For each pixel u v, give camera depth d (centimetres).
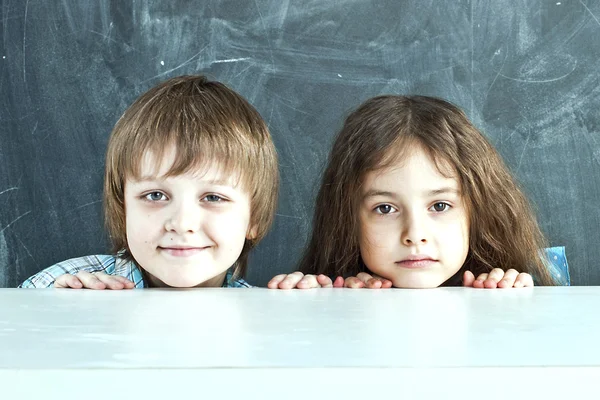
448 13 146
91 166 144
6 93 144
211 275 102
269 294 85
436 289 96
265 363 42
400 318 62
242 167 103
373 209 113
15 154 144
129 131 105
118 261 119
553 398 42
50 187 144
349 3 145
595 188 148
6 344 49
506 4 147
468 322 59
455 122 120
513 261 127
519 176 148
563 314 65
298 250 147
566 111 147
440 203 112
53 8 144
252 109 116
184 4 144
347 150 118
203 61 145
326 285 109
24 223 145
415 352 46
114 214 112
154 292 87
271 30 145
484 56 147
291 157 146
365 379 42
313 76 146
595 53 147
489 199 121
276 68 145
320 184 136
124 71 144
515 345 49
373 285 106
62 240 145
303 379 41
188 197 99
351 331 54
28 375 41
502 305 73
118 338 51
